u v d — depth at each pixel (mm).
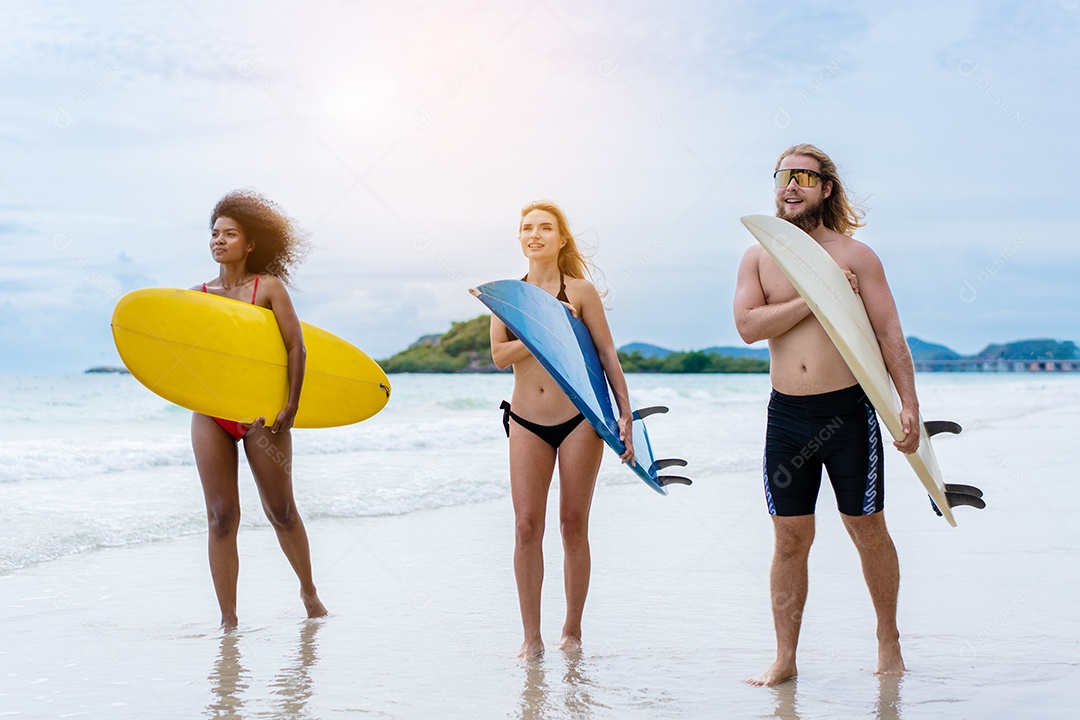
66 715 3006
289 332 4352
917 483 8586
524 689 3293
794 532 3359
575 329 3967
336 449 12227
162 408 18359
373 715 3031
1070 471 9195
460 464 10227
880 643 3488
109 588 4816
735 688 3295
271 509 4258
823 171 3512
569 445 3846
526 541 3779
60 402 18969
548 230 4031
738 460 10578
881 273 3457
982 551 5602
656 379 41156
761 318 3359
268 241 4473
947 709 3051
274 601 4637
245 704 3133
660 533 6375
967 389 31297
